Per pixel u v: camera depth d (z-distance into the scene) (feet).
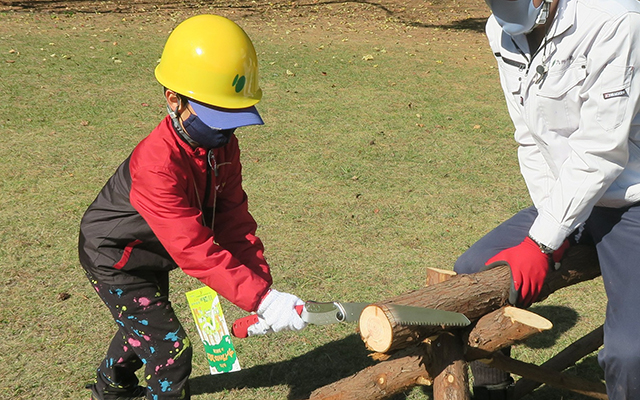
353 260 15.49
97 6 51.47
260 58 36.99
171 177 8.14
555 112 8.34
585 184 7.96
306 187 19.53
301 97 29.30
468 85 32.83
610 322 8.03
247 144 22.97
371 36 46.65
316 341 12.57
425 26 52.03
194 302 9.49
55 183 18.98
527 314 7.98
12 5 48.75
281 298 8.10
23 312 12.90
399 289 14.28
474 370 10.19
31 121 24.07
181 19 48.44
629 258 8.22
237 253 9.52
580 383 9.70
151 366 9.10
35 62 32.58
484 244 9.62
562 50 7.96
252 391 11.15
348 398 8.78
